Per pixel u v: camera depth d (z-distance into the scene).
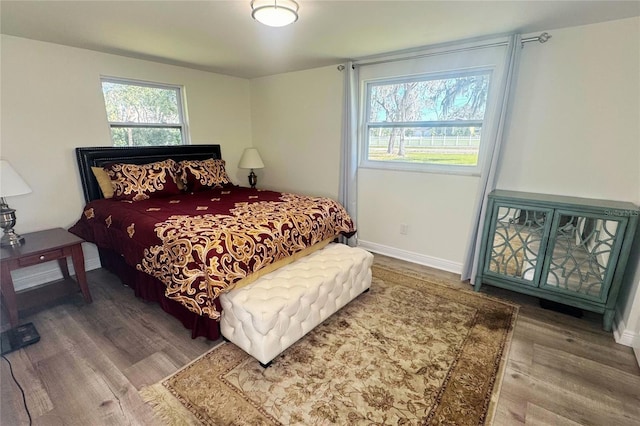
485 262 2.65
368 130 3.62
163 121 3.74
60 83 2.84
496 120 2.59
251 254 2.04
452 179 3.05
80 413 1.55
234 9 1.99
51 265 2.94
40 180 2.83
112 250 2.73
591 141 2.37
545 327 2.23
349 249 2.68
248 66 3.70
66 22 2.22
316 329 2.21
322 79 3.76
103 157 3.14
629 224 2.01
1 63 2.52
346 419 1.52
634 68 2.16
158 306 2.52
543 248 2.35
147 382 1.74
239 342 1.90
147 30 2.40
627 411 1.56
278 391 1.68
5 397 1.64
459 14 2.08
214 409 1.57
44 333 2.17
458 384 1.73
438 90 3.06
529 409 1.57
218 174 3.77
